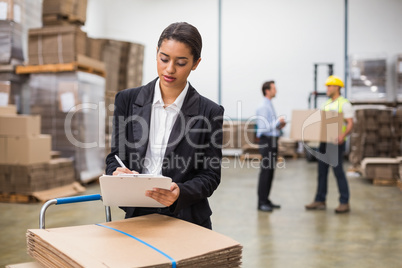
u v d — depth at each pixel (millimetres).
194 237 1265
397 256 3588
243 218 4969
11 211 5242
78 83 6676
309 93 12219
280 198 6227
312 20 12180
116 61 8727
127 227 1364
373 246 3865
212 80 12789
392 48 11812
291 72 12336
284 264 3391
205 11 12734
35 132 5938
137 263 1042
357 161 8633
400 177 7090
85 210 5234
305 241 4027
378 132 8516
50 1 6711
